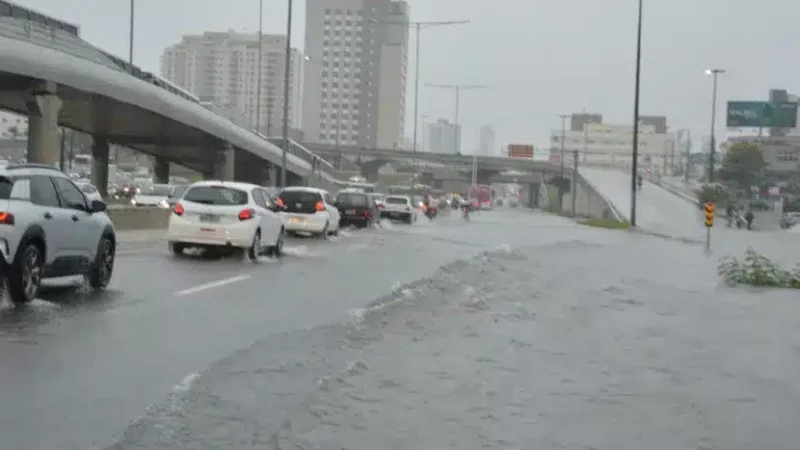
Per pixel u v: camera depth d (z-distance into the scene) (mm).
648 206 84938
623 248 30484
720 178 113875
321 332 10266
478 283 15609
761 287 16922
